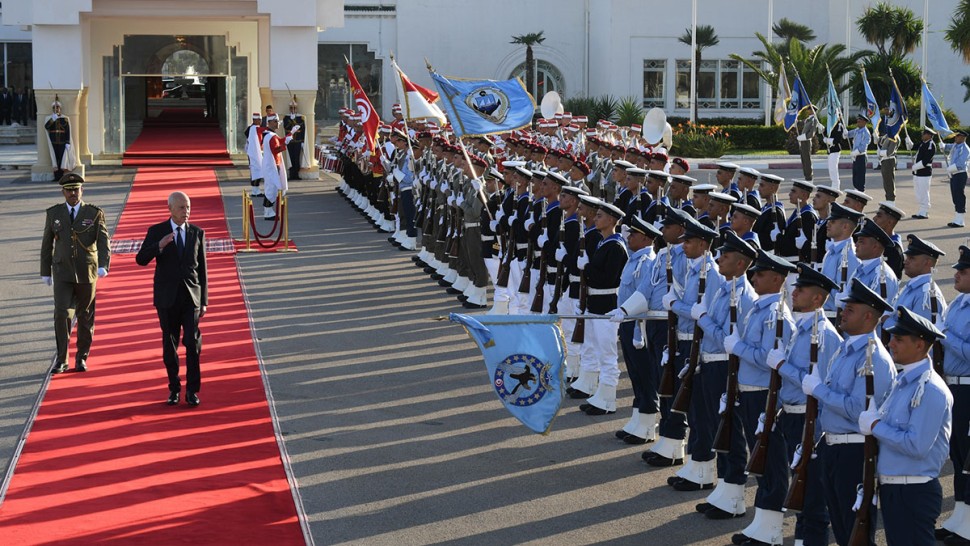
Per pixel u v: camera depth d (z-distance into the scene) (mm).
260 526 8219
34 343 13836
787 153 42562
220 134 44656
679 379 9320
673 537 8227
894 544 6672
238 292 17125
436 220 18094
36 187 29938
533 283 13773
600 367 11352
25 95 49594
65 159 31438
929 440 6430
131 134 44281
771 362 7543
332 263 19703
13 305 15930
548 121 22875
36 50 31516
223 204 26969
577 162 14609
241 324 15055
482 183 15805
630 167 15062
